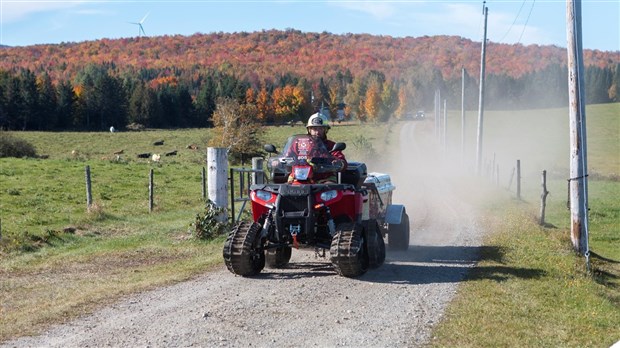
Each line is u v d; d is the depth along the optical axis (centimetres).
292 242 1078
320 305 895
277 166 1123
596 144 9894
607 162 7681
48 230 1727
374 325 801
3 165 4256
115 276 1141
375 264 1113
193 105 16050
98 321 816
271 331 774
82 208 2452
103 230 1898
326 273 1117
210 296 948
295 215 1048
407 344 729
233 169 1441
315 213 1054
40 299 962
